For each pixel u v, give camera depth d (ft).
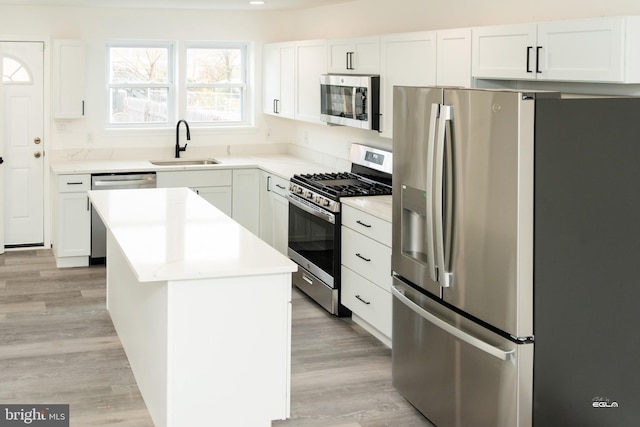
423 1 18.15
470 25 16.35
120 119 25.75
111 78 25.50
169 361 11.35
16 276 21.90
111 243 17.67
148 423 12.76
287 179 21.59
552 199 10.13
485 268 10.77
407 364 13.25
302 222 20.30
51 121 24.57
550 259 10.23
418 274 12.62
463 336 11.19
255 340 11.80
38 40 24.07
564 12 13.57
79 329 17.48
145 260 11.58
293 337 17.10
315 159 25.00
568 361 10.52
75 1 22.44
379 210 16.24
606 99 10.21
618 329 10.71
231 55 26.76
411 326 13.03
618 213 10.50
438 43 15.37
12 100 24.22
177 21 25.32
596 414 10.77
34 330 17.34
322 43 21.11
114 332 17.31
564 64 12.05
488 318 10.78
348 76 19.01
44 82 24.36
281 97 24.62
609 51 11.15
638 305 10.76
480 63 14.07
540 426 10.50
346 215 17.70
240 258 11.87
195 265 11.37
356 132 21.85
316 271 19.35
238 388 11.80
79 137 24.93
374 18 20.71
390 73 17.37
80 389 14.11
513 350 10.35
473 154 10.81
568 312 10.42
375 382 14.56
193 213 15.51
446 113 11.16
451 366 11.78
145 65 25.81
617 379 10.78
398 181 13.12
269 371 11.96
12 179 24.62
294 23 26.40
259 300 11.72
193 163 26.22
